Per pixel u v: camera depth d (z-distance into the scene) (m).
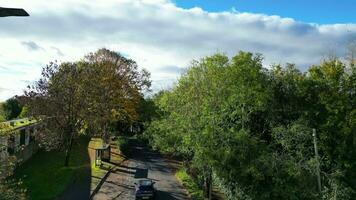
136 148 74.62
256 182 31.95
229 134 32.66
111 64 66.56
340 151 35.19
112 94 62.81
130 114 68.69
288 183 31.61
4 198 21.97
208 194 40.16
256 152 32.25
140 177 48.84
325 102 36.53
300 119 35.03
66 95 49.97
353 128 35.75
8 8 7.04
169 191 42.59
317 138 35.56
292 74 38.50
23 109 67.56
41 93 50.28
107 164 54.34
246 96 33.97
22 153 47.34
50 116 49.50
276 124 36.03
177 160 63.94
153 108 78.81
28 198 34.72
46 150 53.12
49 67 50.78
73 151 60.53
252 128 36.66
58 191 37.97
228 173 32.09
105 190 41.25
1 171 23.69
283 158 31.95
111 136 76.44
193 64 40.88
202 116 35.41
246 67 35.97
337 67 38.81
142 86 69.75
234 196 33.75
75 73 51.81
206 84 38.34
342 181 34.59
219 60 38.50
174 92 47.69
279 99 37.66
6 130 29.28
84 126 53.47
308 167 31.84
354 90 38.38
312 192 31.28
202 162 34.22
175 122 44.56
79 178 44.59
